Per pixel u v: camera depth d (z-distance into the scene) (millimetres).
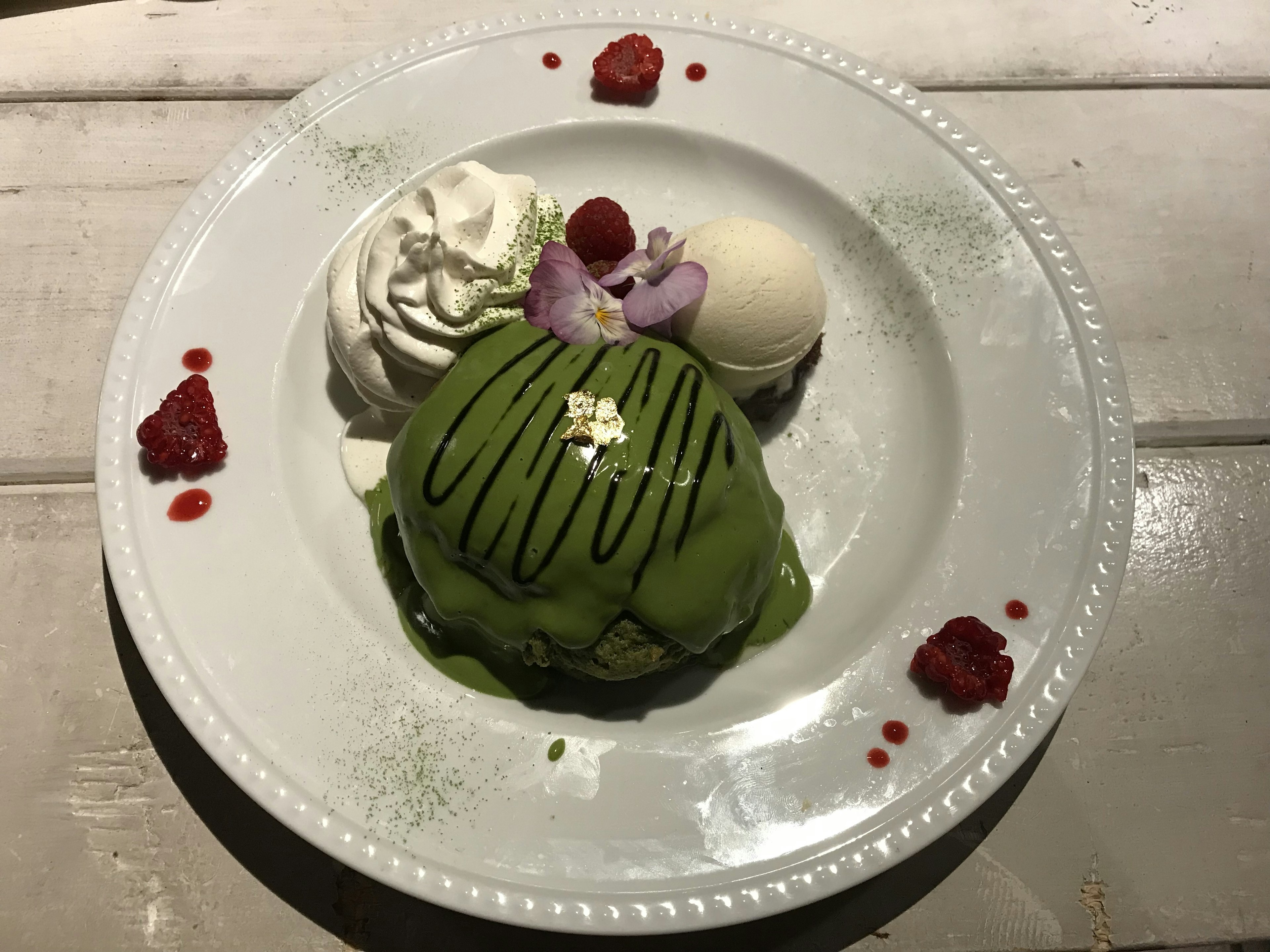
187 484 245
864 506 273
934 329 274
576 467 222
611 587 222
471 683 242
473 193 252
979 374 265
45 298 288
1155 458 280
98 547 263
